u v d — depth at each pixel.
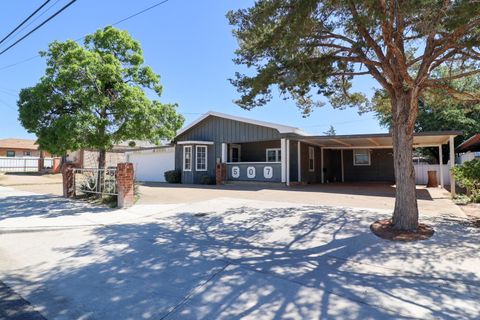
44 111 9.01
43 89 8.89
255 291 3.52
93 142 9.55
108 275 4.09
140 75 10.84
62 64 9.33
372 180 20.17
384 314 2.96
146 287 3.68
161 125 10.82
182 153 19.03
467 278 3.81
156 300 3.32
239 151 19.16
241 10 6.61
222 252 5.01
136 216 7.92
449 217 7.01
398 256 4.60
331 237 5.59
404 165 5.88
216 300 3.31
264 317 2.93
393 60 5.89
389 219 6.54
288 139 15.12
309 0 4.98
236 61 7.32
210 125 18.34
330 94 7.82
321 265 4.37
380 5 4.73
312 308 3.10
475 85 8.36
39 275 4.13
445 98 7.80
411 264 4.30
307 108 9.01
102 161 11.13
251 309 3.09
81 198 11.16
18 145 36.62
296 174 16.23
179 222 7.16
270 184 15.72
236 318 2.91
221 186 15.73
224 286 3.67
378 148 19.92
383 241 5.23
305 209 7.97
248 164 16.64
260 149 18.59
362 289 3.55
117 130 9.95
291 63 6.25
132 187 9.51
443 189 14.13
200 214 7.93
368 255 4.70
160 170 21.12
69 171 11.82
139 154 22.66
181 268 4.31
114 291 3.58
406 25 5.46
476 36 5.16
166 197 11.14
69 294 3.51
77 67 8.77
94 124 9.19
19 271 4.29
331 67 6.52
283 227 6.34
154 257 4.80
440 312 2.99
